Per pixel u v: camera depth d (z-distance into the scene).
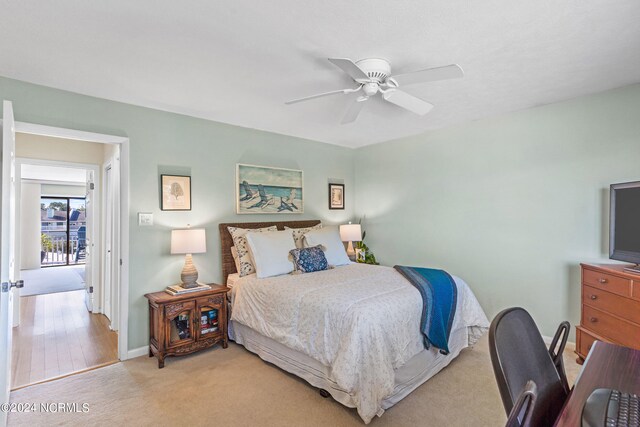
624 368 1.13
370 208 5.02
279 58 2.19
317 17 1.73
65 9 1.66
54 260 8.87
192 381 2.55
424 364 2.49
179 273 3.33
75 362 2.89
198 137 3.51
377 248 4.92
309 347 2.33
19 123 2.51
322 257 3.49
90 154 4.26
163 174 3.25
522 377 0.96
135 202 3.08
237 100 2.99
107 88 2.69
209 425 2.02
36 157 3.84
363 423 2.03
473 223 3.79
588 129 2.98
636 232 2.49
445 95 2.93
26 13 1.69
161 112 3.25
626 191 2.58
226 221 3.73
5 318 1.95
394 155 4.65
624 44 2.03
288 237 3.55
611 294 2.52
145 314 3.12
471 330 3.02
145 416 2.11
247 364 2.84
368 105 3.17
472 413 2.12
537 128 3.28
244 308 3.03
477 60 2.23
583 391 0.99
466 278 3.86
